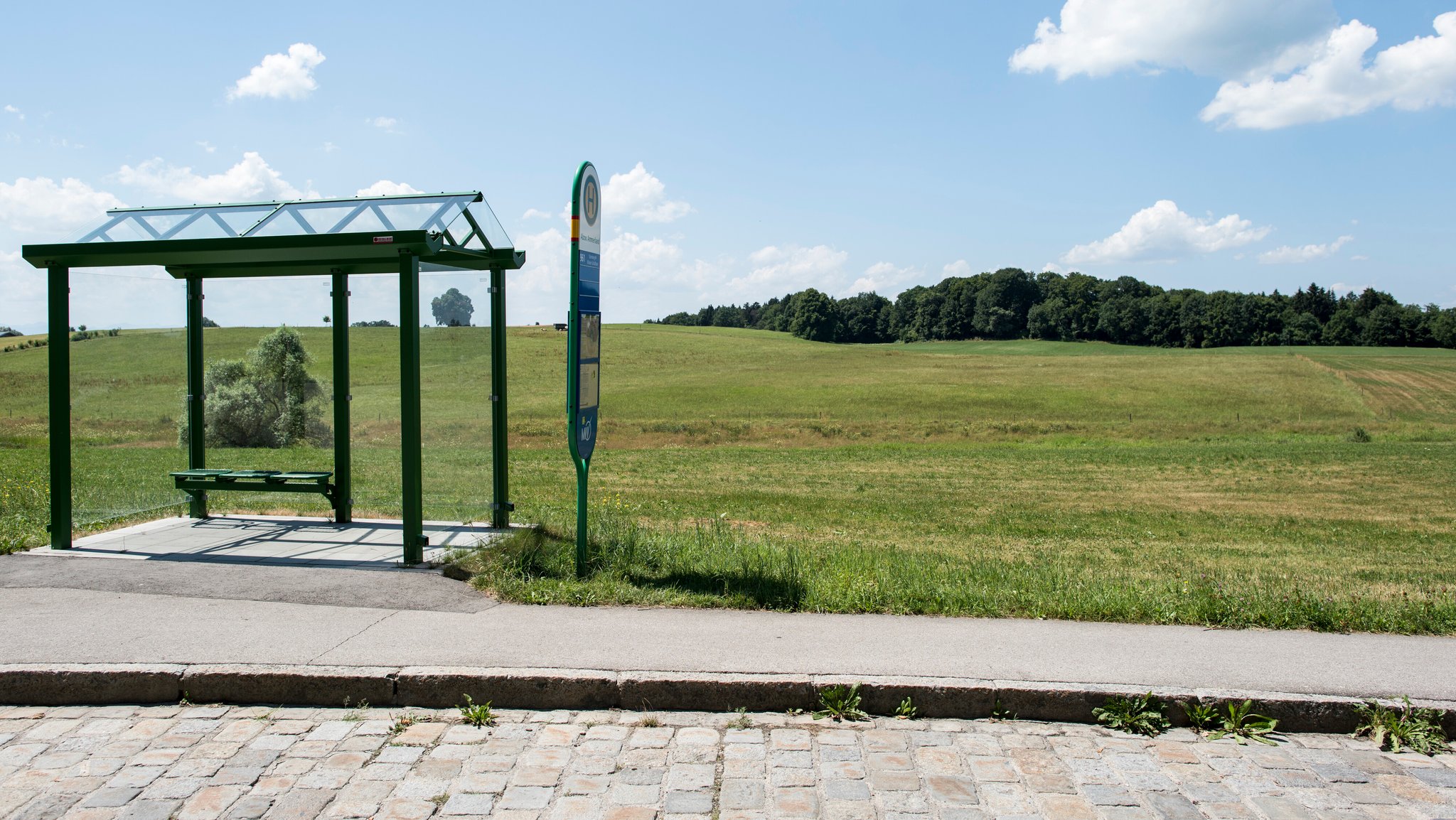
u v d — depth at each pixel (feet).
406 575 22.76
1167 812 11.88
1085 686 15.24
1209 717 14.89
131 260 26.03
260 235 24.67
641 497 58.08
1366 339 339.36
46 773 12.71
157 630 17.84
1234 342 344.28
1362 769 13.39
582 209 22.63
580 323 22.65
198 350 31.71
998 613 20.17
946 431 132.77
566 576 22.53
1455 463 93.15
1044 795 12.34
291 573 22.90
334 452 31.17
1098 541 45.47
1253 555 41.93
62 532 26.25
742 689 15.26
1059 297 379.96
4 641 16.99
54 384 26.00
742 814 11.69
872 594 21.09
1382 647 17.97
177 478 30.68
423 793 12.21
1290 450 108.68
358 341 39.42
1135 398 173.17
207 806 11.76
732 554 25.93
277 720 14.75
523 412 153.07
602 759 13.35
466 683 15.34
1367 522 56.03
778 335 375.04
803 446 119.24
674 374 212.23
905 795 12.28
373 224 25.08
